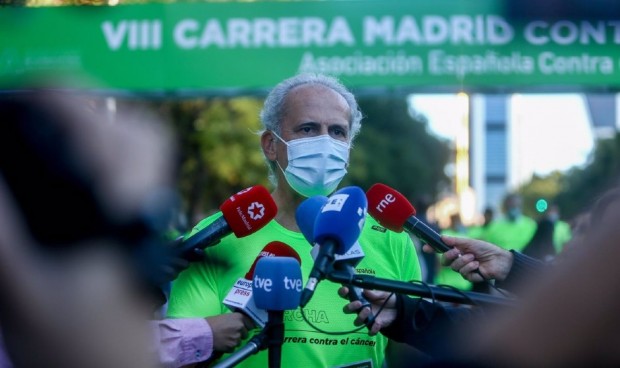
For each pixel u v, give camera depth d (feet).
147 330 4.30
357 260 9.25
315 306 10.23
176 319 9.18
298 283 8.77
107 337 4.06
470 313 8.73
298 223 9.66
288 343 10.10
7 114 3.95
